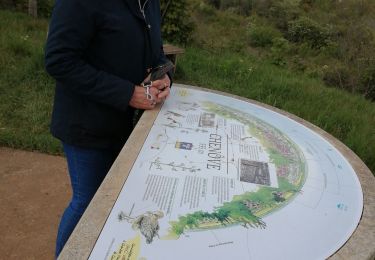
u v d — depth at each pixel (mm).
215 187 1463
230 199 1405
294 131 2139
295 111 4879
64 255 1068
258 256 1161
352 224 1392
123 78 1817
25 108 4336
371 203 1552
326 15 16328
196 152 1697
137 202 1306
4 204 2951
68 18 1565
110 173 1451
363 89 8484
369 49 9656
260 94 5574
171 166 1554
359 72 8656
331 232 1328
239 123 2100
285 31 14211
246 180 1546
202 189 1436
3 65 5223
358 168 1835
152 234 1176
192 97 2396
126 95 1741
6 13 8641
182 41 8820
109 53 1736
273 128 2123
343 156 1937
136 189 1373
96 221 1196
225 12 15062
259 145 1875
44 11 9859
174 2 8484
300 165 1752
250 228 1271
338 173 1750
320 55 11328
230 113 2227
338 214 1438
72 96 1791
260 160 1727
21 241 2621
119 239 1141
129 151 1624
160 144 1718
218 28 12906
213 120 2074
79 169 1930
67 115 1819
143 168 1510
